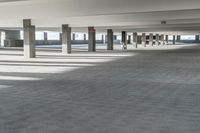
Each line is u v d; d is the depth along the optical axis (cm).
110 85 1199
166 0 1944
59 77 1421
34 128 630
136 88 1129
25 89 1100
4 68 1809
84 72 1625
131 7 2023
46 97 958
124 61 2386
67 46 3575
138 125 652
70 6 2155
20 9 2303
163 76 1469
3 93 1021
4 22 3284
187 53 3672
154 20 2872
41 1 2002
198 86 1165
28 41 2752
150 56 3050
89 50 4209
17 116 728
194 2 1889
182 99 927
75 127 637
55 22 3027
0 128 630
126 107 823
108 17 2825
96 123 667
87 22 3122
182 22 3294
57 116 727
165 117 719
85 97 960
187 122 675
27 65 2006
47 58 2675
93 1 2094
